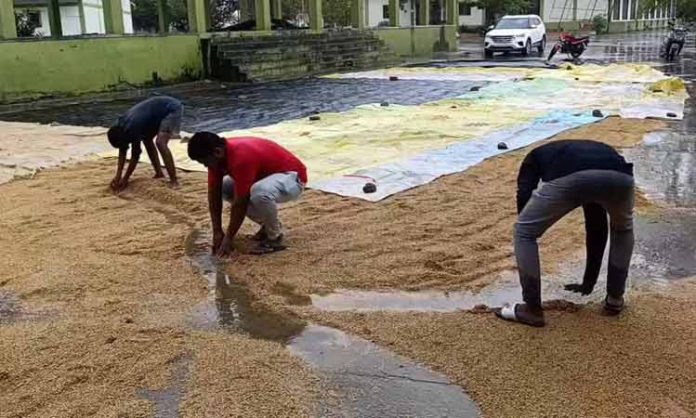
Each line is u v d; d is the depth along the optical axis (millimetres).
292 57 20031
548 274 4555
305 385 3232
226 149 4652
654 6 39062
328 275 4562
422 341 3629
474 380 3238
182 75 17656
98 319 3959
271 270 4656
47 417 2988
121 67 15953
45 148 8867
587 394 3107
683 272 4586
